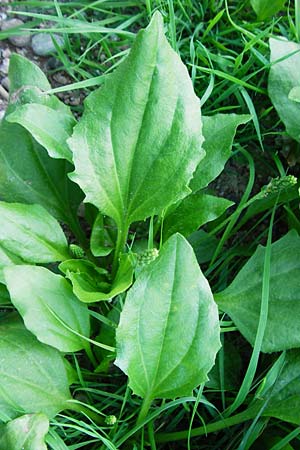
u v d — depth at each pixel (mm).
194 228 496
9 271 441
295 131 534
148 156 465
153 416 465
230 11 603
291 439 472
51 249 484
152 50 442
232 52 574
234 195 578
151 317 438
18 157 507
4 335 459
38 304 448
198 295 436
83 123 455
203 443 512
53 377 462
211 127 500
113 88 451
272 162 582
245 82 559
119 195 479
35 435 413
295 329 479
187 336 442
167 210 503
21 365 453
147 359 447
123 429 481
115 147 462
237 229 548
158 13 439
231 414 508
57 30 551
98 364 500
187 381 448
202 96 568
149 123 457
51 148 466
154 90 449
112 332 487
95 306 510
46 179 515
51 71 584
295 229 530
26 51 587
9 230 466
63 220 522
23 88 501
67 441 484
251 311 496
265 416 481
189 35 592
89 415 482
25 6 593
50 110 477
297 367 487
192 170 462
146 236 533
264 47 573
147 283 432
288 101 535
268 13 583
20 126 505
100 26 585
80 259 491
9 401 441
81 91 582
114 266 505
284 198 537
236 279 504
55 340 453
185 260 432
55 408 457
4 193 505
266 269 483
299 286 489
